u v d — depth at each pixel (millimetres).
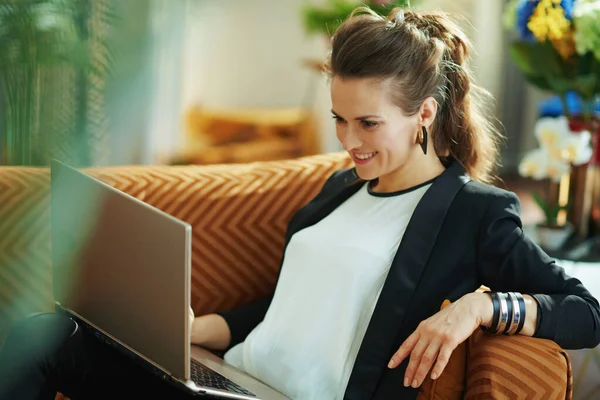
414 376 1308
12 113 1733
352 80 1426
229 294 1815
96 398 1438
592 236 2312
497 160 1743
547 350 1312
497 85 5121
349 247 1521
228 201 1816
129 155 3957
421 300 1429
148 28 4012
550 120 2293
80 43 1840
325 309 1508
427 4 4262
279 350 1541
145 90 4020
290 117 4957
